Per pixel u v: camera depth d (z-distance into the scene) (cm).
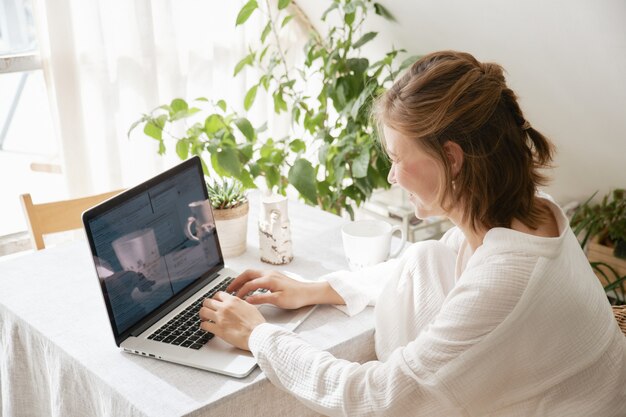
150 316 127
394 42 255
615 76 186
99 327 130
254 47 284
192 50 265
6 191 265
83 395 122
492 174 96
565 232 99
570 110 214
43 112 261
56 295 144
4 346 142
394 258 156
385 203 284
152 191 132
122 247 122
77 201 188
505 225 100
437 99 94
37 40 231
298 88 303
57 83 233
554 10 178
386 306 128
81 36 235
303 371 107
